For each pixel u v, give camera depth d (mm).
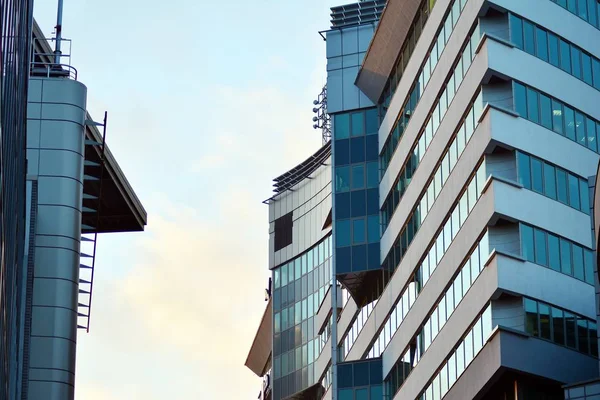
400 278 80438
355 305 91125
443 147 71812
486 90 65812
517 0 67188
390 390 81688
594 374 63406
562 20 69188
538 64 66875
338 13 95625
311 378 111375
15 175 45094
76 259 76625
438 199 72312
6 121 35000
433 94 74625
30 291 73500
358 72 91625
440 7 73438
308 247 116188
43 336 73750
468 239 66000
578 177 67000
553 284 63250
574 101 68375
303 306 115562
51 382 73062
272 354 118500
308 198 117812
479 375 62781
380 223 87500
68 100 78812
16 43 38750
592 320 64562
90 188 89312
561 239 64625
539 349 61406
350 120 91500
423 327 74000
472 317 64562
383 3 95000
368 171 89438
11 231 44562
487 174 63969
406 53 82062
